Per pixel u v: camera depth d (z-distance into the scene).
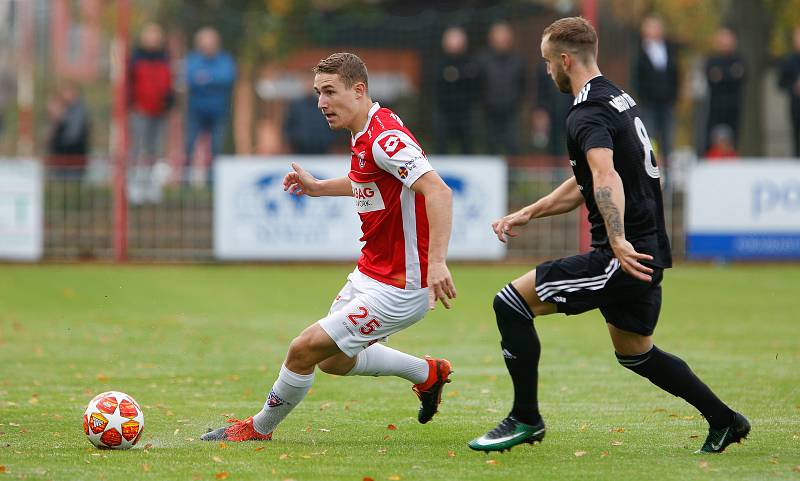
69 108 62.91
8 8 77.69
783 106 72.38
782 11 72.38
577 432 21.50
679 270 56.34
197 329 37.56
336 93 19.70
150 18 82.06
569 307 18.78
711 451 19.38
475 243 56.53
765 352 32.72
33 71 78.00
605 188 17.83
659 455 19.19
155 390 26.52
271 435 20.70
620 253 17.73
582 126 18.33
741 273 55.22
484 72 62.03
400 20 82.06
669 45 59.72
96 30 80.56
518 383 18.97
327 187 22.53
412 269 19.81
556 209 21.02
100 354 32.25
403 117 81.00
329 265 58.41
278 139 84.94
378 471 17.70
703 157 64.62
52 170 57.53
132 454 18.97
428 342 35.19
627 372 29.42
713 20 79.94
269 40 83.50
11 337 35.50
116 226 58.00
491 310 42.91
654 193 18.95
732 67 63.38
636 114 18.88
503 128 62.22
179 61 76.94
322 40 85.12
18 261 57.72
